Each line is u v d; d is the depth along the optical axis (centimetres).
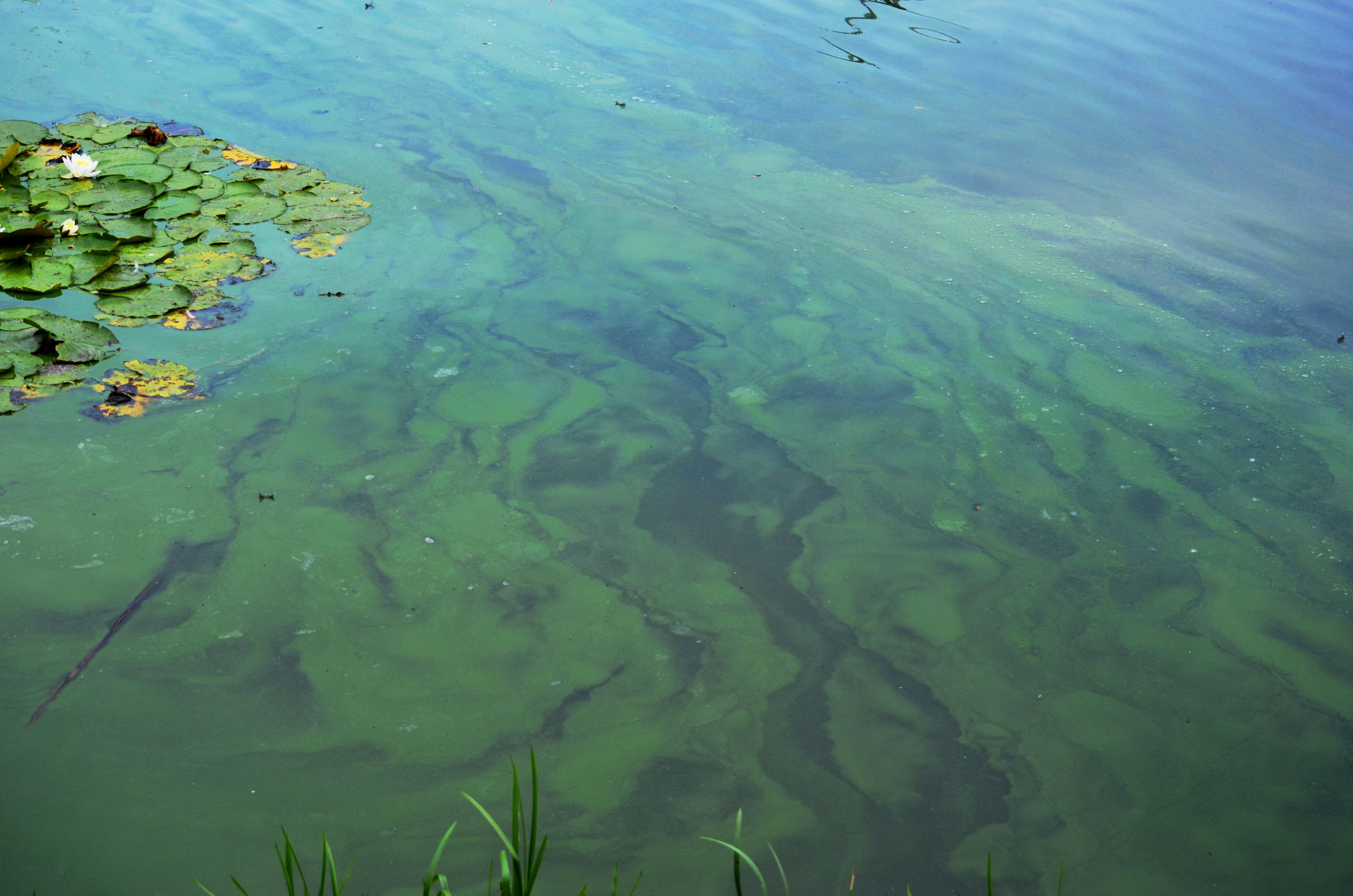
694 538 303
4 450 300
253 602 264
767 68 637
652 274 429
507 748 236
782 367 382
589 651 263
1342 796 242
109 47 567
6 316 351
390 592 272
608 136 538
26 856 201
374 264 411
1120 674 271
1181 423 370
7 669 239
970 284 443
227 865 204
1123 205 515
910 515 320
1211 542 318
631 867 213
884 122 581
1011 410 370
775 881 212
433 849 212
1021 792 237
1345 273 469
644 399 357
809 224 478
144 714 233
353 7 666
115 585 264
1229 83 657
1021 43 705
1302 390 392
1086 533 318
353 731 236
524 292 406
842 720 252
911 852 221
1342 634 288
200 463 305
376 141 502
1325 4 821
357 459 315
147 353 347
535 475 319
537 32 657
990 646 277
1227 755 250
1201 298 446
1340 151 578
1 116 472
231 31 609
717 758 239
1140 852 225
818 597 287
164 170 443
